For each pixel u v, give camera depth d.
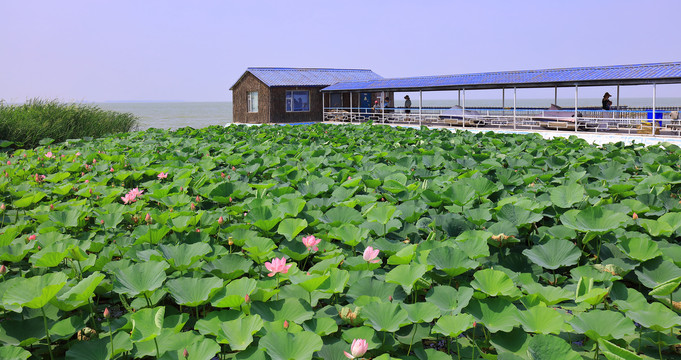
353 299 3.61
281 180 7.60
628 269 4.11
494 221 5.44
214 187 6.45
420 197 6.12
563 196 5.71
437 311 3.23
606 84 17.03
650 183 6.76
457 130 15.70
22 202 6.14
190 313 3.85
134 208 5.69
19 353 2.91
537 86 19.22
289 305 3.39
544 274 4.35
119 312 3.95
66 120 18.22
